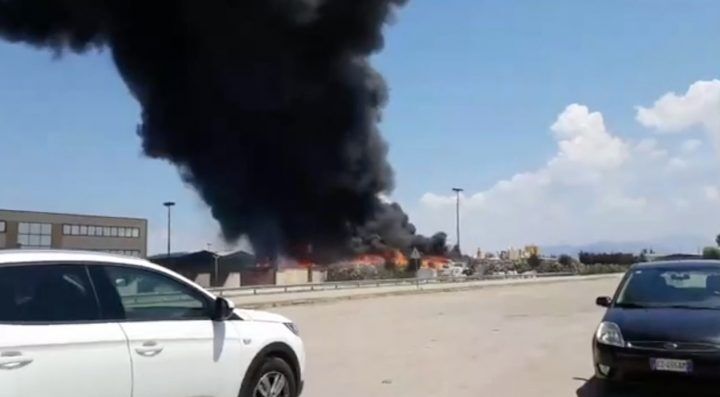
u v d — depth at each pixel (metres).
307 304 26.23
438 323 17.11
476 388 8.22
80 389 4.52
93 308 4.80
